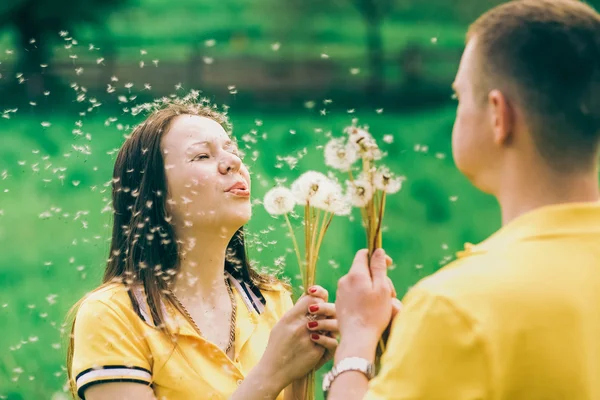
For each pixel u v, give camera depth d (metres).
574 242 1.92
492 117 2.01
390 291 2.42
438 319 1.87
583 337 1.84
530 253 1.91
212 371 2.89
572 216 1.94
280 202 2.78
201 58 25.06
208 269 3.06
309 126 17.84
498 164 2.04
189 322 2.97
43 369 6.87
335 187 2.72
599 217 1.95
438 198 12.26
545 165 1.97
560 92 1.93
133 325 2.90
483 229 11.13
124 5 27.34
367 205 2.50
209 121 3.12
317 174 2.73
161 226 3.04
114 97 21.80
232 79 24.75
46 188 12.17
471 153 2.07
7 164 13.51
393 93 23.78
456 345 1.84
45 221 10.99
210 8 36.19
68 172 12.66
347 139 2.57
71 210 11.33
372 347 2.29
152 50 29.91
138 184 3.12
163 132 3.08
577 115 1.94
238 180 3.03
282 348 2.74
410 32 33.12
